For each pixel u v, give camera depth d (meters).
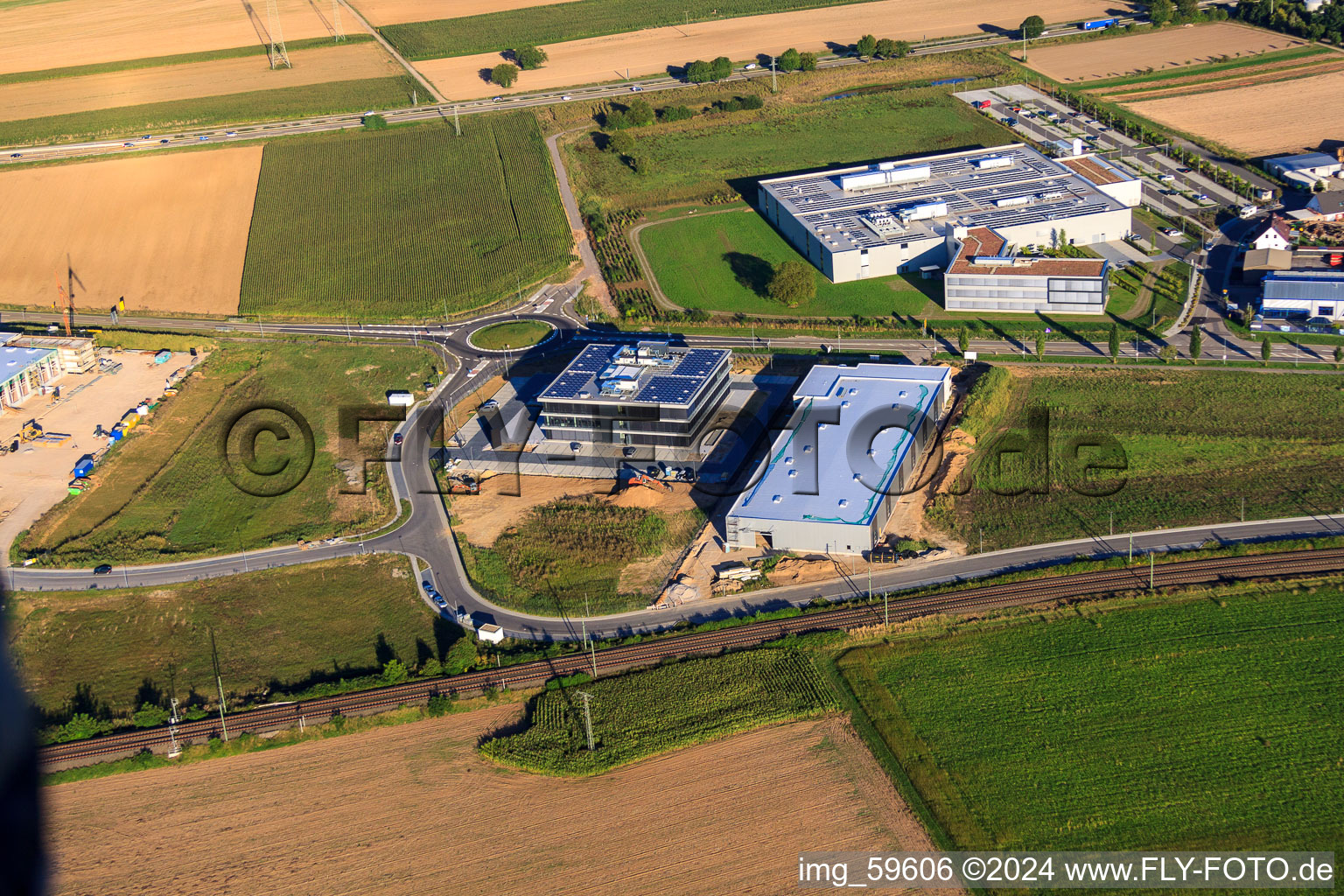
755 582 141.88
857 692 121.06
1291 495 150.62
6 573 153.12
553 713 120.94
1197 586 132.75
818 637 129.62
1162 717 113.81
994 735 113.50
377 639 138.00
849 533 143.62
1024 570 138.88
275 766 117.06
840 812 105.19
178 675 133.50
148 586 150.00
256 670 133.75
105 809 111.69
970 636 128.50
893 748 112.69
